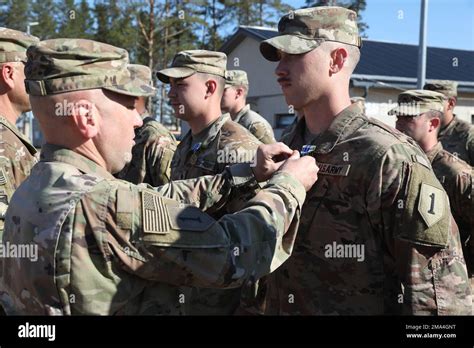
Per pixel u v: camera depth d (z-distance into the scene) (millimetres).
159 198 1596
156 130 4383
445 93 5801
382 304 2004
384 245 1994
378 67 13883
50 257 1489
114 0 19422
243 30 16172
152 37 19859
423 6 7414
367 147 1982
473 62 16031
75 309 1493
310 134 2291
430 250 1900
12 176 2791
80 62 1604
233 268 1595
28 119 17328
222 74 3297
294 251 2125
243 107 5793
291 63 2137
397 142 1972
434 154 3818
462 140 5809
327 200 2049
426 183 1919
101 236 1491
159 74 3227
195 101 3201
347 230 2008
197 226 1569
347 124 2094
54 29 22969
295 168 1896
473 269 3514
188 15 20500
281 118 15484
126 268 1519
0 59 2928
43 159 1697
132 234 1515
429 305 1894
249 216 1671
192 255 1550
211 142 3156
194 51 3244
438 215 1905
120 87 1649
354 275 2006
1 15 23453
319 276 2070
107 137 1668
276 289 2232
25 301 1595
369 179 1942
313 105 2199
